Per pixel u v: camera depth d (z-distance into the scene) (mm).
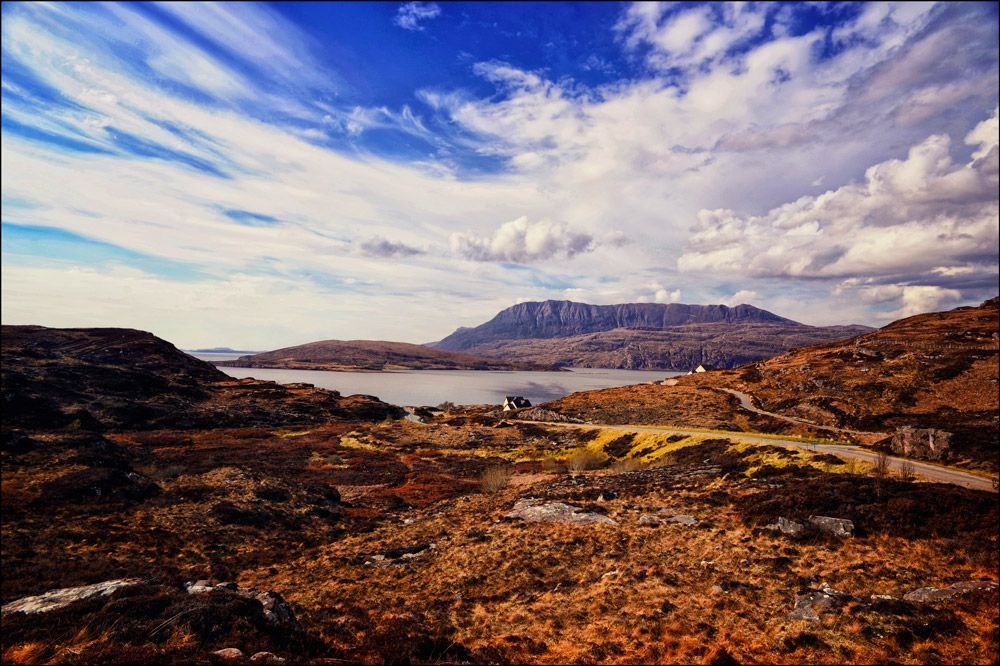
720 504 35625
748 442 58844
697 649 15109
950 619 14625
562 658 15445
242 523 38219
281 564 30656
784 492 33656
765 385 105688
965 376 75875
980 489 30641
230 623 13250
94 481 40031
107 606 13602
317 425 115438
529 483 57812
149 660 10734
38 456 45500
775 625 16578
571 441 84250
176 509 39156
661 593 20719
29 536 28516
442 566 28078
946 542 22375
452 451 86188
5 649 11414
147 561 27734
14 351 101750
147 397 104125
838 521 26531
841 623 15484
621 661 14875
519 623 19203
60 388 89375
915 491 28875
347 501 51125
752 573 22094
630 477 52312
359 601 22703
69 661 10672
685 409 97312
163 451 69812
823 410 78562
